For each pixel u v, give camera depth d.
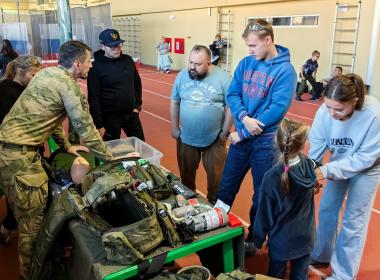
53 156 2.66
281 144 1.83
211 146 3.03
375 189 2.19
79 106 2.14
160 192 2.05
